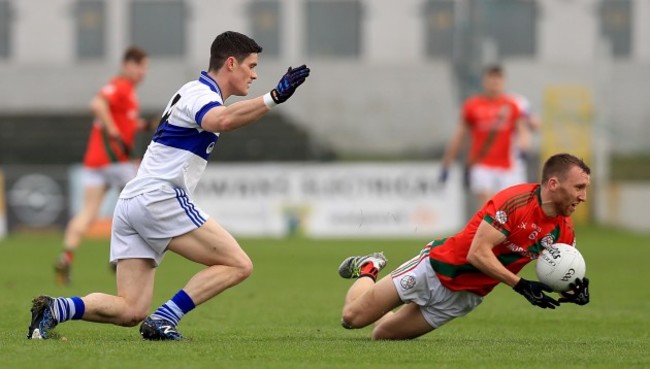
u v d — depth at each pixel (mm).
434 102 110375
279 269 57781
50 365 21375
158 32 113812
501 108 61219
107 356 22844
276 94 24422
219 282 25984
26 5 114500
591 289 47469
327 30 113750
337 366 22078
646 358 23938
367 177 91375
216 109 25000
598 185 99188
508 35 112062
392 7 113688
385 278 27234
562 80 109875
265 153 102938
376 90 110938
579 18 111812
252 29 113250
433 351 24859
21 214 91312
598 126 103250
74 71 113375
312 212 91562
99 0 114000
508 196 25328
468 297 26891
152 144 26234
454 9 113188
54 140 104188
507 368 22094
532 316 36719
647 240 85562
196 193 92125
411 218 91125
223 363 22172
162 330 25828
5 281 49469
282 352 24297
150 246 26156
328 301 41250
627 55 112500
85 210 52156
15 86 113125
